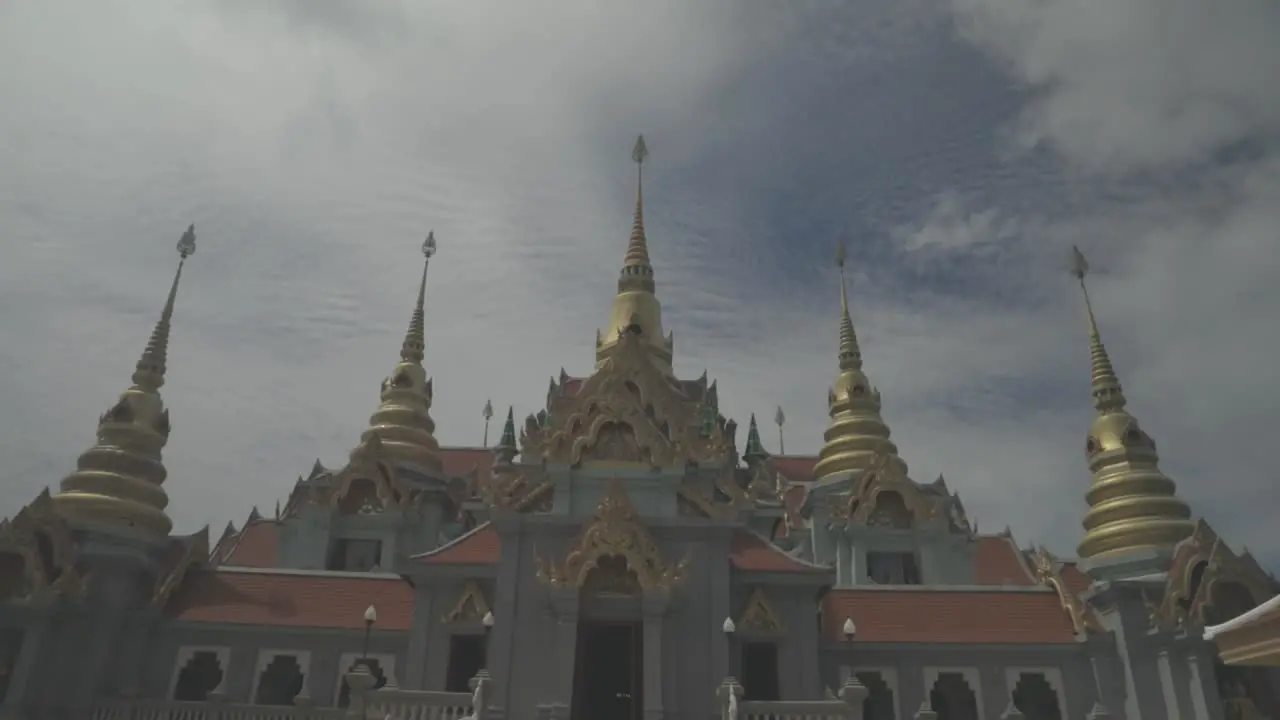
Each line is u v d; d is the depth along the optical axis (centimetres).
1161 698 3647
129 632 3759
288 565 4988
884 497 5431
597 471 3406
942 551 5225
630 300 5841
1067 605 4031
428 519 5300
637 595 3131
